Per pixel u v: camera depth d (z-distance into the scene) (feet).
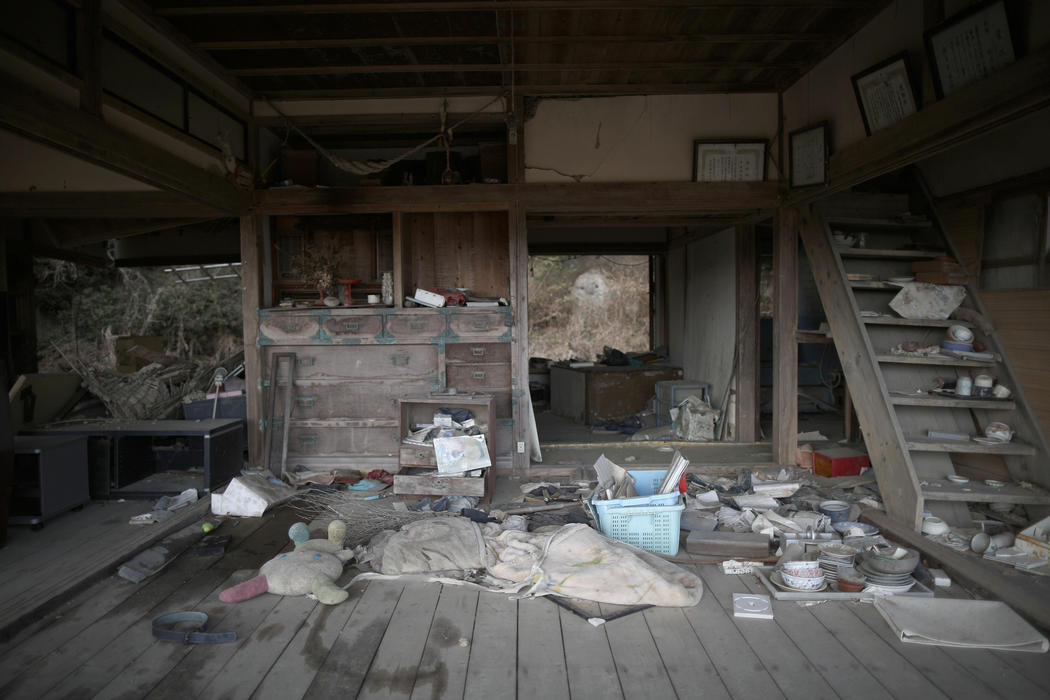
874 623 8.87
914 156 11.32
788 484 14.46
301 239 18.60
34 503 12.70
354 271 18.74
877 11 12.35
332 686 7.40
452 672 7.68
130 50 11.91
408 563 10.48
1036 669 7.68
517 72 15.71
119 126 11.46
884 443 12.64
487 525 12.15
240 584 9.75
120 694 7.24
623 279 51.70
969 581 9.72
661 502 11.13
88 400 17.12
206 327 45.09
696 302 23.70
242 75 15.56
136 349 20.34
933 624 8.66
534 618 9.02
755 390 19.70
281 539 12.18
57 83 9.82
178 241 25.02
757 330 19.65
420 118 16.88
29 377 15.28
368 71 15.44
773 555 11.12
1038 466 12.04
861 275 14.78
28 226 20.24
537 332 50.88
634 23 13.25
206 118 14.80
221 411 17.12
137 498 14.40
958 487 12.03
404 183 17.75
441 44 14.11
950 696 7.16
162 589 10.01
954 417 13.73
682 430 20.24
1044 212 12.35
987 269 13.83
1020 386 12.55
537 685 7.41
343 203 16.69
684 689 7.34
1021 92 8.69
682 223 20.12
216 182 14.84
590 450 18.38
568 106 16.75
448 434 14.70
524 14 12.74
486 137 18.70
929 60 10.50
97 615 9.14
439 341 16.67
